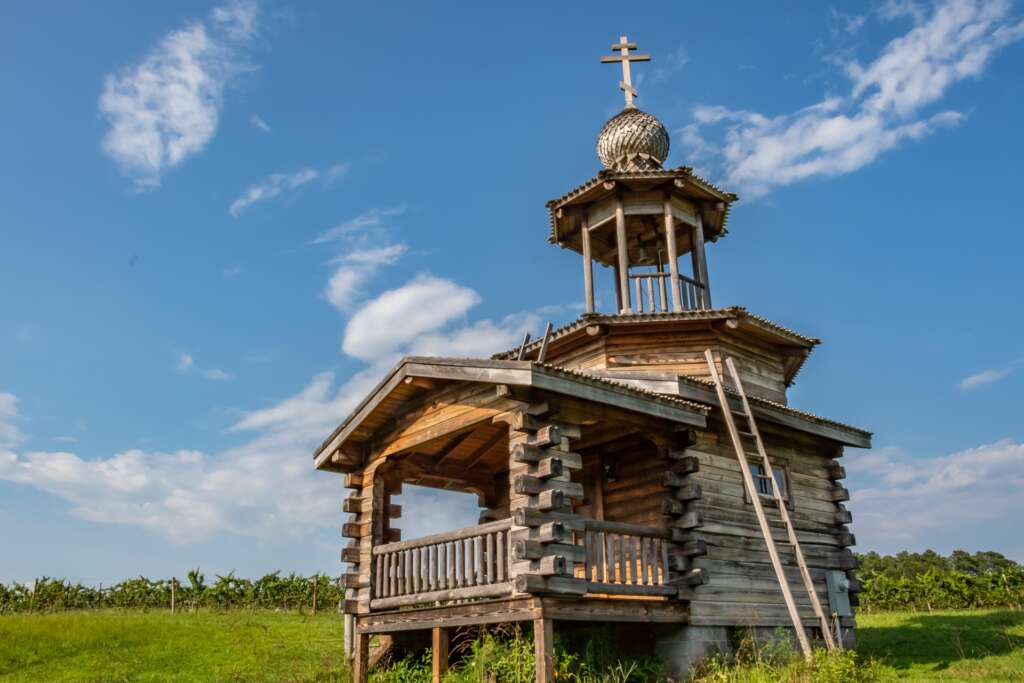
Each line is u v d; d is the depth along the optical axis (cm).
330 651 2047
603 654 1421
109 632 2206
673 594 1448
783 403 1961
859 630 2267
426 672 1541
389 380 1509
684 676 1423
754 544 1653
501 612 1278
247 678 1781
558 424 1328
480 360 1334
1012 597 3588
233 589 3422
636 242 2175
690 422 1479
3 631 2161
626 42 2241
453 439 1700
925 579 3831
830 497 1919
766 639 1576
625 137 2092
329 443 1664
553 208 2022
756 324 1841
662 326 1836
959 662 1648
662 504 1523
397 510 1662
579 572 1611
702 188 1953
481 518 1869
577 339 1891
